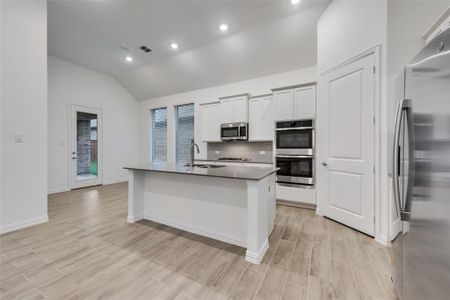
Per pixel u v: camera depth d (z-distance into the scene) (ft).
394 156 3.99
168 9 9.81
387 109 7.02
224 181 7.33
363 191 7.79
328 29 9.34
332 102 9.12
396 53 6.96
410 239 3.52
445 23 5.83
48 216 10.00
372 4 7.32
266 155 14.94
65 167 15.83
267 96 13.78
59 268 5.67
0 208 7.95
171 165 9.73
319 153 9.96
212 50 13.66
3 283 5.02
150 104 21.16
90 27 11.37
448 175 2.54
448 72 2.52
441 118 2.67
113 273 5.46
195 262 6.00
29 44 8.65
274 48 12.26
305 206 11.51
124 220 9.50
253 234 6.04
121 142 20.18
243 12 9.99
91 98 17.61
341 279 5.21
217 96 16.87
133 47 13.70
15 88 8.30
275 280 5.18
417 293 3.29
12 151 8.25
